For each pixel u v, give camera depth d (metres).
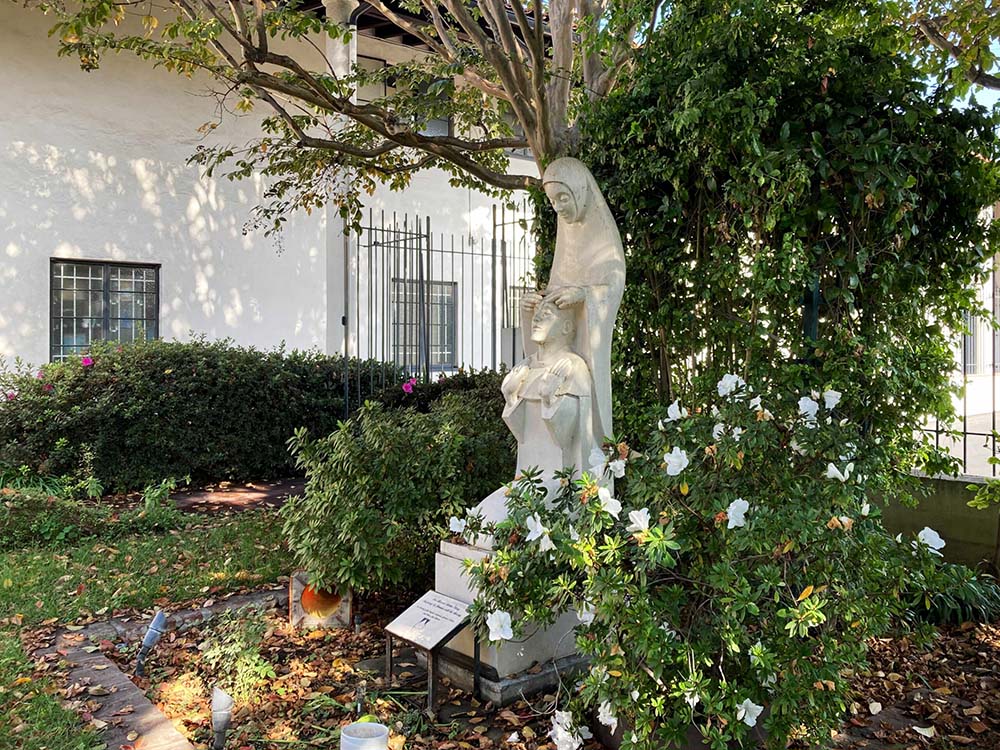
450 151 6.98
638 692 2.83
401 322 13.17
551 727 3.63
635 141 5.01
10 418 8.53
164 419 9.32
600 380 4.32
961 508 5.51
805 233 4.33
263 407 10.12
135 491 9.15
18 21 10.08
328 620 5.03
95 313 10.80
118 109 10.83
